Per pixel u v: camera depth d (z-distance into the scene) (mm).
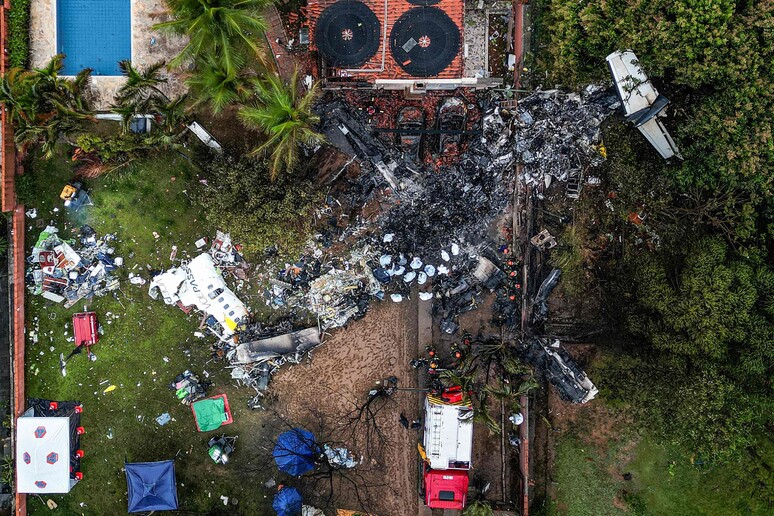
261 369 23750
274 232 21234
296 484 24047
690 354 19562
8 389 23516
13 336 23062
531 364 23266
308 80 23312
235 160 22641
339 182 23109
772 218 19984
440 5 20656
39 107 20562
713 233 21422
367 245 23500
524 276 23219
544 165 23016
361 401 24109
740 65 18328
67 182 23359
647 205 22797
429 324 23875
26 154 23141
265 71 22469
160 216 23625
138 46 22984
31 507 23891
